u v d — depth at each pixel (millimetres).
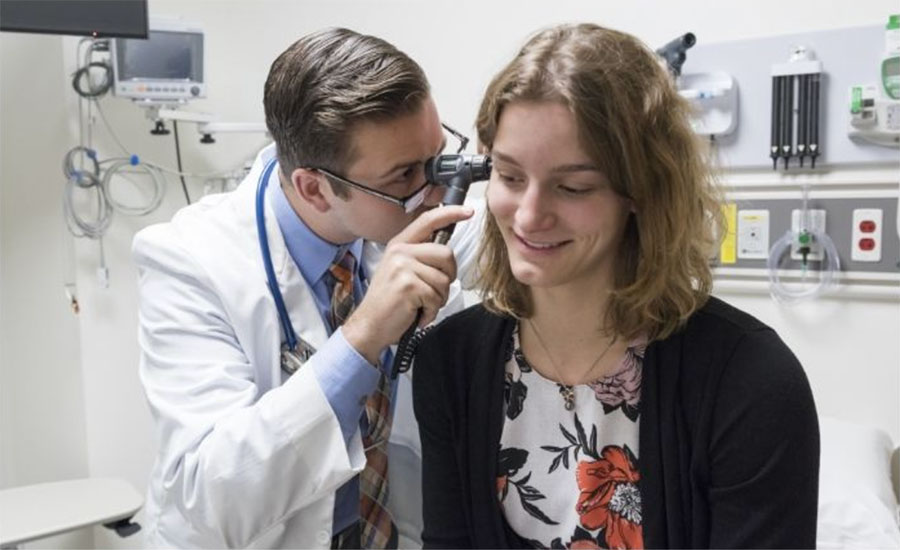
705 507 821
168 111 2240
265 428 1003
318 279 1286
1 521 1942
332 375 1011
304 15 2398
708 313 850
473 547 941
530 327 909
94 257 2354
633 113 731
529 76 725
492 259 918
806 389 781
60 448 2477
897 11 1611
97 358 2381
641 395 844
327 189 1153
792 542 775
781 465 769
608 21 1922
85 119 2320
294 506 1056
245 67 2504
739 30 1763
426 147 1104
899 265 1622
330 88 1097
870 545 1277
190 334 1177
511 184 778
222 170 2545
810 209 1689
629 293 817
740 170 1766
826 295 1701
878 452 1529
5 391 2637
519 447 897
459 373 942
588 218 757
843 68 1641
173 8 2512
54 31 1884
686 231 801
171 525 1202
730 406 787
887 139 1602
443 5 2154
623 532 845
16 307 2572
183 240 1266
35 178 2430
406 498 1365
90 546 2512
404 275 979
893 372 1664
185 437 1076
